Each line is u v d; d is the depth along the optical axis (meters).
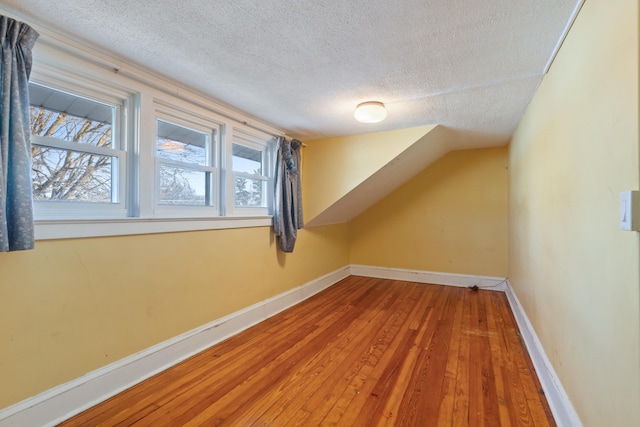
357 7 1.25
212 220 2.33
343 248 4.62
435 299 3.50
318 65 1.75
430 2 1.22
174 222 2.03
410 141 3.02
